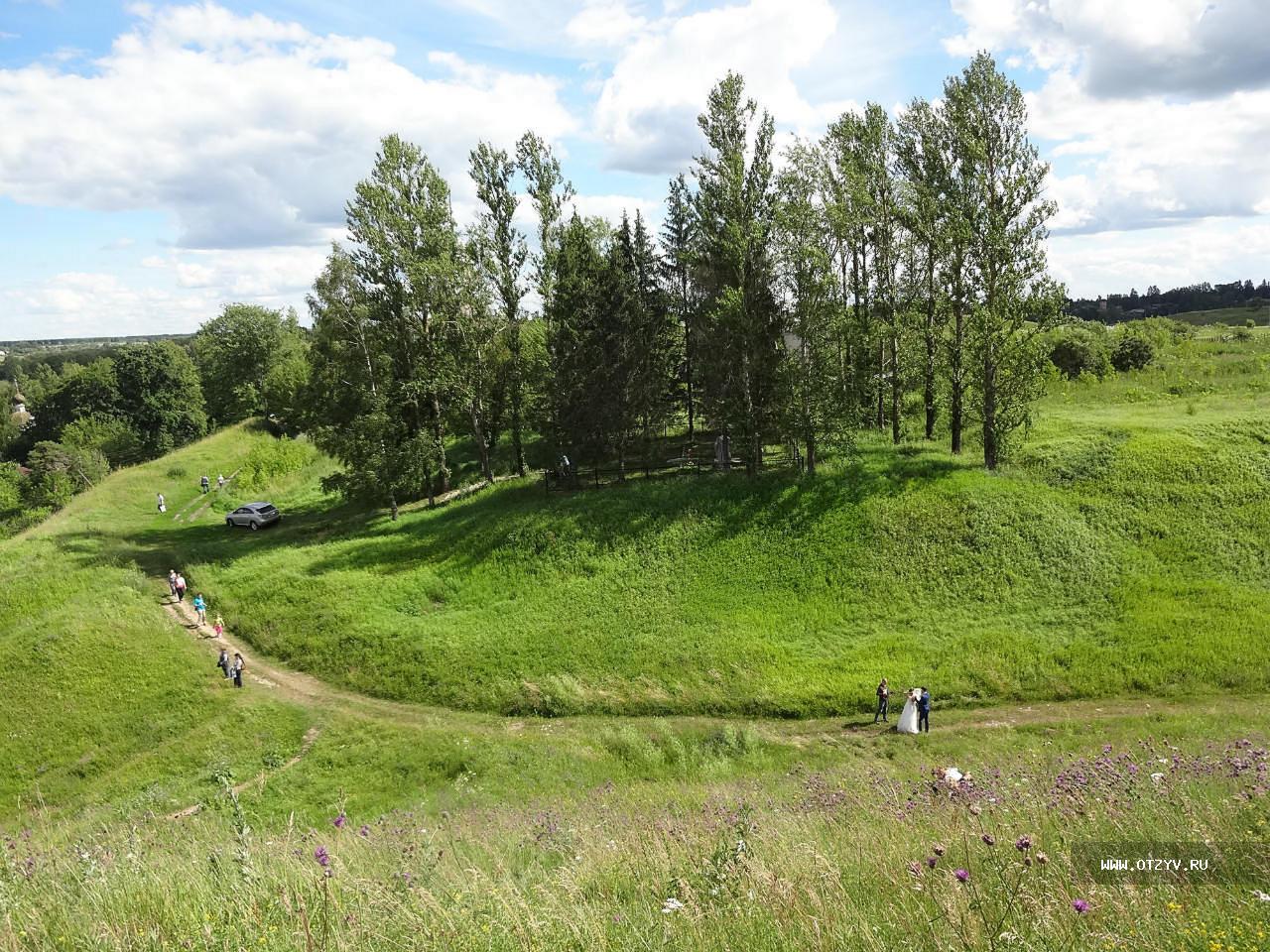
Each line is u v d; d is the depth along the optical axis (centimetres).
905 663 2502
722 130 3562
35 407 10519
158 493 5950
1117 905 512
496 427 5103
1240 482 3080
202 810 1903
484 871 802
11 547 4428
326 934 529
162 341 9875
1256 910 512
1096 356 5897
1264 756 1218
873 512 3212
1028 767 1537
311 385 4778
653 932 532
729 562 3183
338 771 2288
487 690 2683
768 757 2131
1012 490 3216
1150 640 2419
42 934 570
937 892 554
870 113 3919
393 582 3497
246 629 3275
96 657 2934
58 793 2303
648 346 4278
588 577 3303
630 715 2503
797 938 505
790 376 3475
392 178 4372
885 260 3994
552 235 4391
